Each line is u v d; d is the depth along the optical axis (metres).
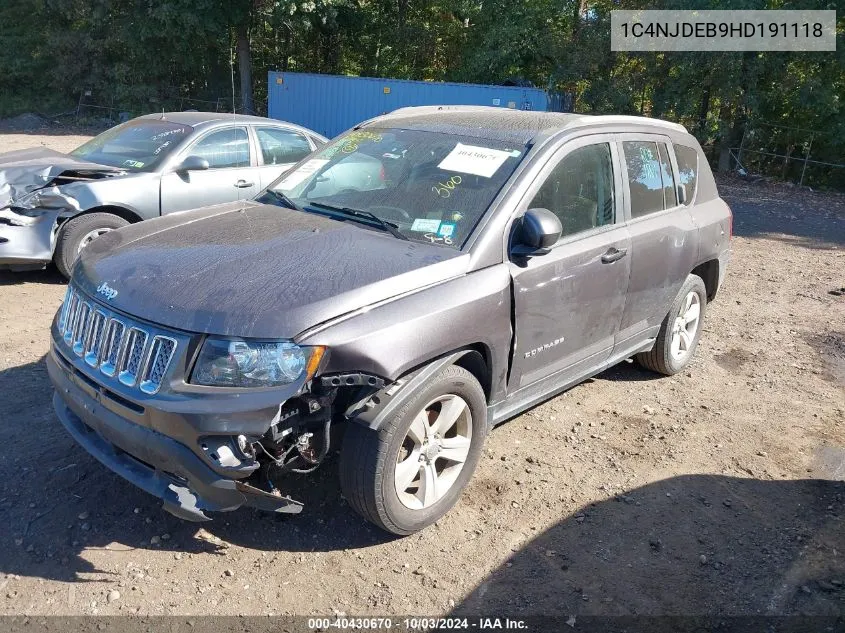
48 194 6.37
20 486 3.63
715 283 5.80
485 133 4.17
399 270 3.22
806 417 5.07
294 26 27.39
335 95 23.91
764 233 12.71
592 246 4.10
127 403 2.95
